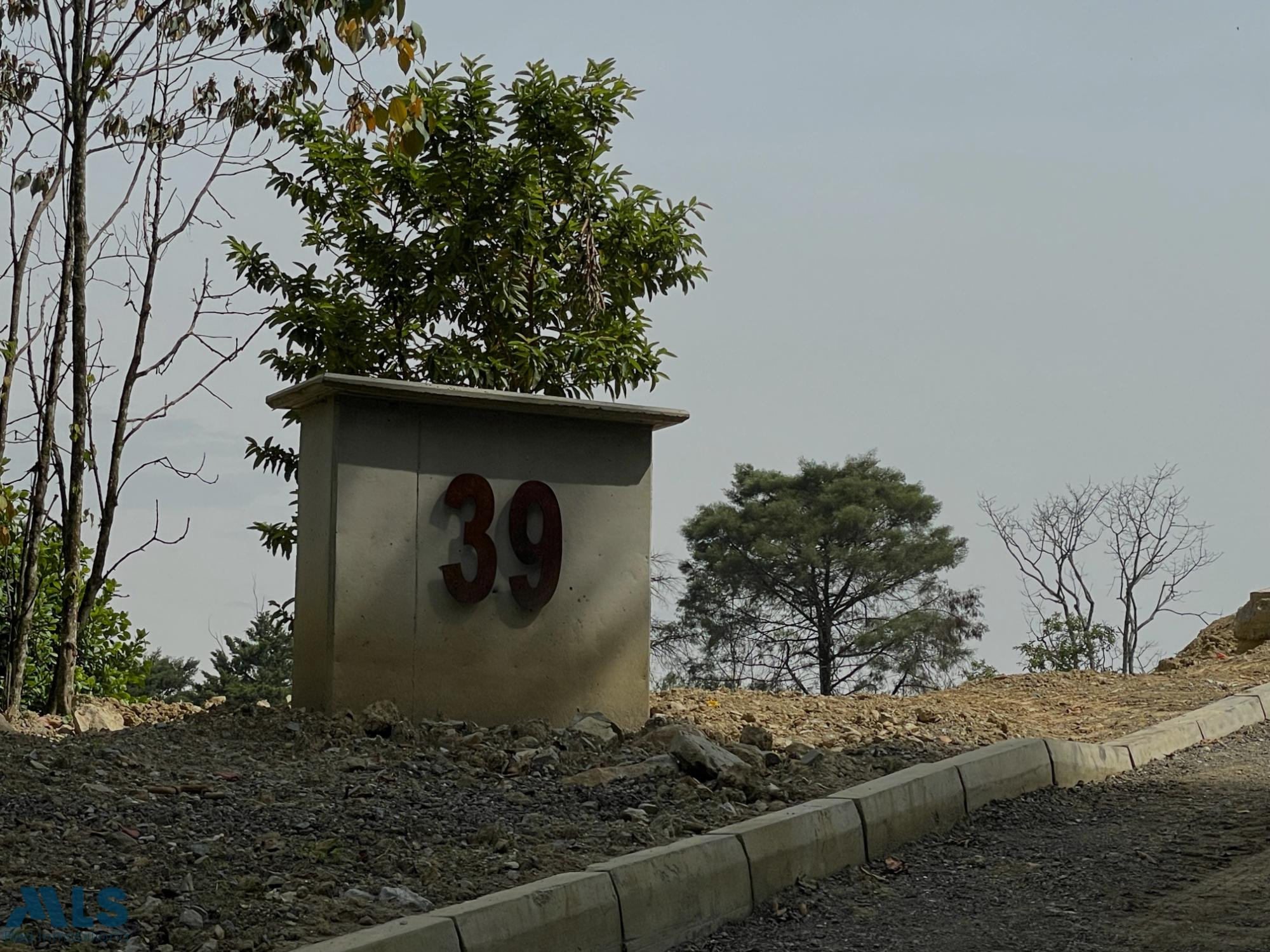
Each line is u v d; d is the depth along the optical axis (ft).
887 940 16.93
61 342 34.22
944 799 22.76
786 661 129.39
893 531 132.05
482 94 38.70
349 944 13.78
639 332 40.55
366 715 26.13
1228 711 33.09
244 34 36.60
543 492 28.68
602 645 29.17
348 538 26.68
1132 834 22.21
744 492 138.62
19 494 35.37
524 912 15.33
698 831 19.71
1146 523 103.40
